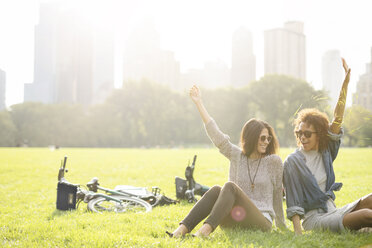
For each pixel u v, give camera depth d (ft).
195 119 311.47
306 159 16.28
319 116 16.14
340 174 48.16
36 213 23.81
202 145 309.22
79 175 50.62
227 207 14.52
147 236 16.10
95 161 82.07
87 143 336.08
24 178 47.93
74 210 23.77
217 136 16.56
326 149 16.17
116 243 14.37
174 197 30.35
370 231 15.03
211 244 13.70
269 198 15.97
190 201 25.99
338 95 16.17
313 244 13.83
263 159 16.06
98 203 24.68
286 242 14.12
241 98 282.97
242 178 16.07
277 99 258.98
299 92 239.30
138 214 21.54
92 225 18.17
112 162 78.64
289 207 15.70
